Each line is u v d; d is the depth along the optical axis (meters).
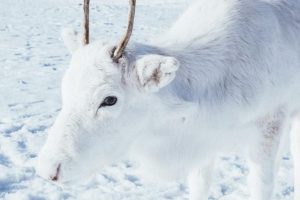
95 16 25.08
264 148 4.66
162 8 28.48
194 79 4.11
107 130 3.57
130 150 4.11
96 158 3.62
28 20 22.84
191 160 4.45
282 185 6.10
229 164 6.72
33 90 10.13
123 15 25.81
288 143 5.52
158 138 4.10
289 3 4.87
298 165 5.23
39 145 7.02
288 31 4.72
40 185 5.83
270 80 4.45
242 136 4.57
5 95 9.63
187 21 4.61
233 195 5.83
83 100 3.44
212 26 4.42
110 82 3.46
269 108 4.56
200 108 4.12
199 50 4.24
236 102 4.29
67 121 3.45
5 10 26.58
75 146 3.44
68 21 23.06
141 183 6.05
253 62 4.34
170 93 3.83
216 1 4.61
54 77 11.40
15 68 12.23
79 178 3.62
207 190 5.03
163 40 4.41
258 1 4.63
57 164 3.42
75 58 3.58
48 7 29.17
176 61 3.31
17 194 5.57
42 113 8.54
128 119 3.67
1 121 7.97
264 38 4.44
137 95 3.62
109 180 6.09
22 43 16.25
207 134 4.33
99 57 3.50
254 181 4.73
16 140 7.15
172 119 4.00
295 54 4.73
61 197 5.59
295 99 4.90
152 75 3.46
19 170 6.15
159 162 4.33
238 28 4.40
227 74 4.28
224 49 4.30
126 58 3.55
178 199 5.67
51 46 15.89
